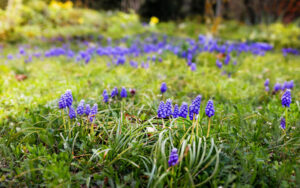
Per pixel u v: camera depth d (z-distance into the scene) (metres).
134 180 0.51
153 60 1.32
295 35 2.81
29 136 0.61
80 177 0.50
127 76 1.10
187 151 0.49
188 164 0.51
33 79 1.18
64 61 1.58
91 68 1.30
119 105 0.76
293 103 0.79
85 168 0.53
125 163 0.54
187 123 0.59
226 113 0.73
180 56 1.47
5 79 1.11
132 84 1.00
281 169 0.49
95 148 0.58
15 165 0.56
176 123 0.59
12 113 0.77
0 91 0.95
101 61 1.53
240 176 0.49
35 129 0.63
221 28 3.45
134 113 0.72
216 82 1.08
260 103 0.90
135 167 0.53
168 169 0.47
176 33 3.52
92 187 0.51
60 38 2.71
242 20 4.46
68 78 1.14
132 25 3.80
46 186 0.49
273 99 0.87
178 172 0.49
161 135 0.52
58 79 1.13
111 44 2.36
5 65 1.41
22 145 0.59
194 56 1.46
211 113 0.53
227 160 0.52
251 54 1.82
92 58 1.62
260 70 1.40
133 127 0.62
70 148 0.57
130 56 1.64
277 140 0.58
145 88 0.95
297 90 1.00
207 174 0.48
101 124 0.63
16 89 0.98
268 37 2.86
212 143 0.49
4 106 0.82
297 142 0.58
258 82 1.16
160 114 0.56
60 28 3.28
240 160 0.52
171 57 1.50
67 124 0.64
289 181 0.49
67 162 0.54
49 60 1.62
